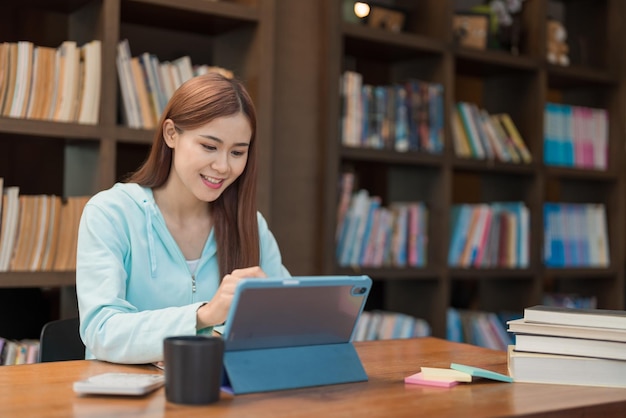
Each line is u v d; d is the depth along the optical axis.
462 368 1.40
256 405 1.13
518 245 3.51
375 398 1.21
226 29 2.93
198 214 1.81
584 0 4.04
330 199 2.96
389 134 3.14
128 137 2.55
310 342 1.34
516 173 3.56
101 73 2.51
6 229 2.40
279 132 2.93
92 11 2.60
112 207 1.69
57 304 2.71
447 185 3.24
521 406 1.17
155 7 2.64
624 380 1.34
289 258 2.94
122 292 1.58
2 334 2.61
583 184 4.02
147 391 1.18
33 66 2.43
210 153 1.63
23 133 2.38
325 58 2.98
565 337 1.38
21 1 2.61
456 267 3.29
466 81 3.72
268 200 2.81
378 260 3.13
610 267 3.84
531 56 3.54
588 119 3.83
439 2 3.27
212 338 1.17
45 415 1.05
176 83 2.69
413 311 3.35
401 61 3.43
